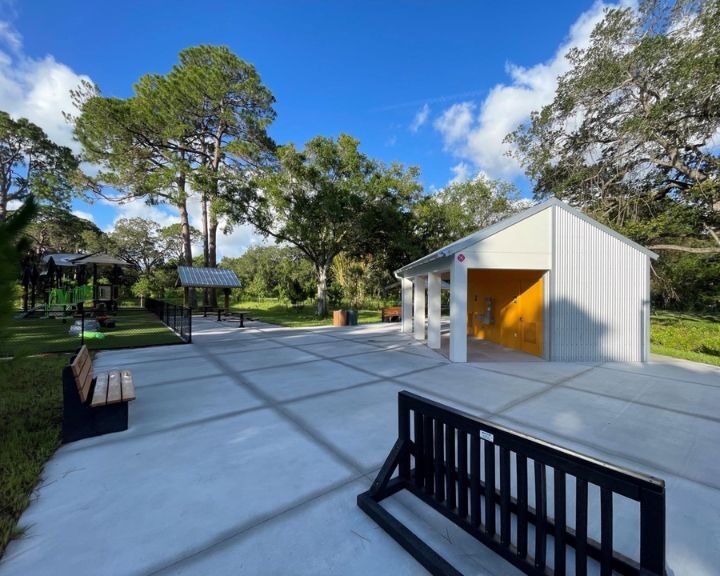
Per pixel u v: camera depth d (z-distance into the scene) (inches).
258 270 1763.0
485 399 191.5
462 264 297.4
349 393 199.8
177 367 265.1
